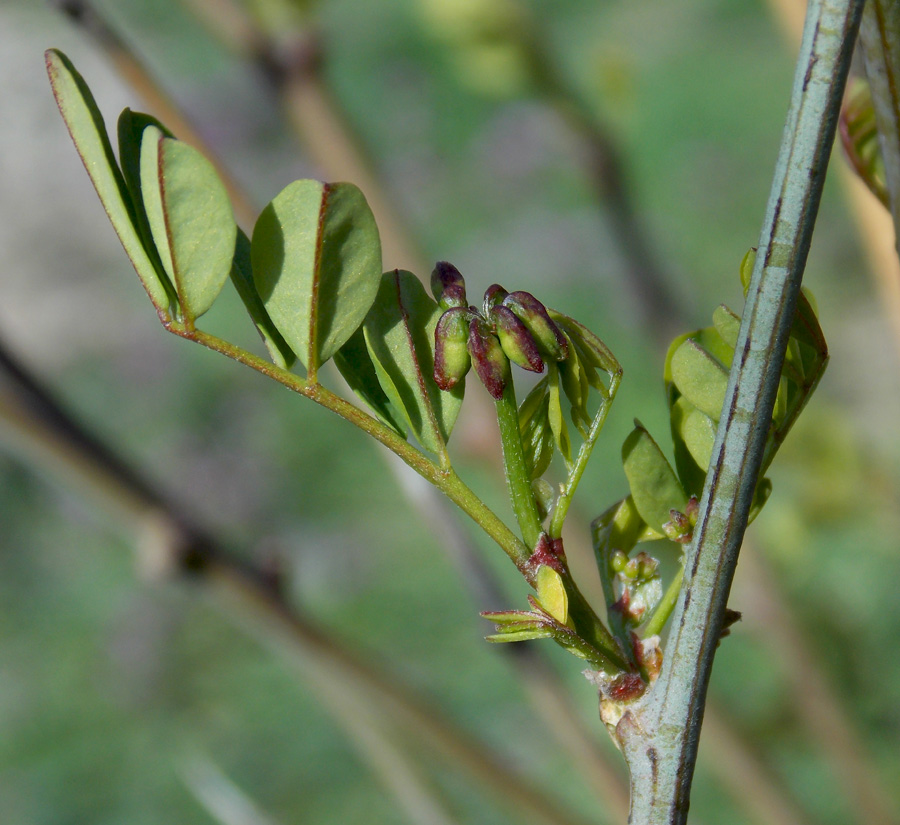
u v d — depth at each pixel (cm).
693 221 218
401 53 302
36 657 169
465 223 241
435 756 46
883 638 86
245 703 149
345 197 30
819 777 90
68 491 43
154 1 301
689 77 268
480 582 41
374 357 31
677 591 31
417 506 41
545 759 120
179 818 139
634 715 31
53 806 144
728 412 30
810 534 61
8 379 39
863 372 170
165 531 41
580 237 218
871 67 31
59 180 286
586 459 31
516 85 53
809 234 30
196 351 225
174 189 30
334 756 137
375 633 153
